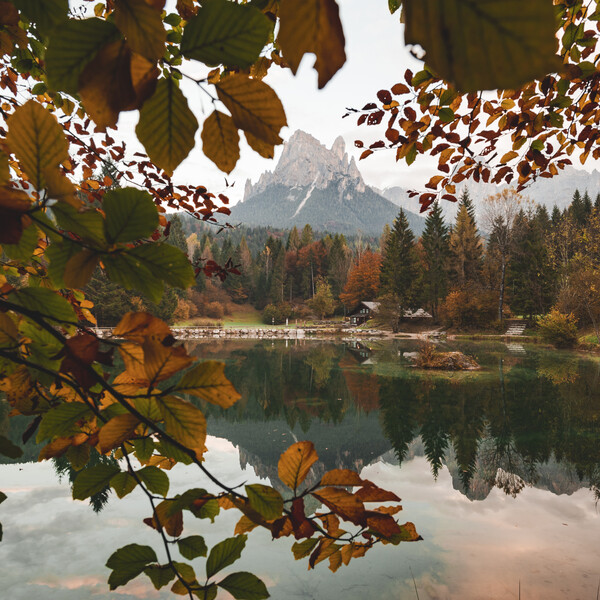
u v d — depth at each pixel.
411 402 17.59
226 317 80.88
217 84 0.35
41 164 0.39
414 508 8.27
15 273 1.11
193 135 0.36
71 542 6.36
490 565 5.99
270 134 0.36
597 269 35.78
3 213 0.41
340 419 16.44
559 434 12.74
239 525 0.64
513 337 41.31
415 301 57.78
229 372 26.80
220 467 10.84
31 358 0.68
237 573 0.61
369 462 11.56
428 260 58.62
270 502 0.56
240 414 18.08
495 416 14.89
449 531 7.14
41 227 0.43
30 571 5.60
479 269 57.75
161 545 6.26
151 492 0.62
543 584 5.51
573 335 33.72
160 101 0.34
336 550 0.66
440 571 5.85
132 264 0.47
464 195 65.19
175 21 1.15
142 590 5.24
